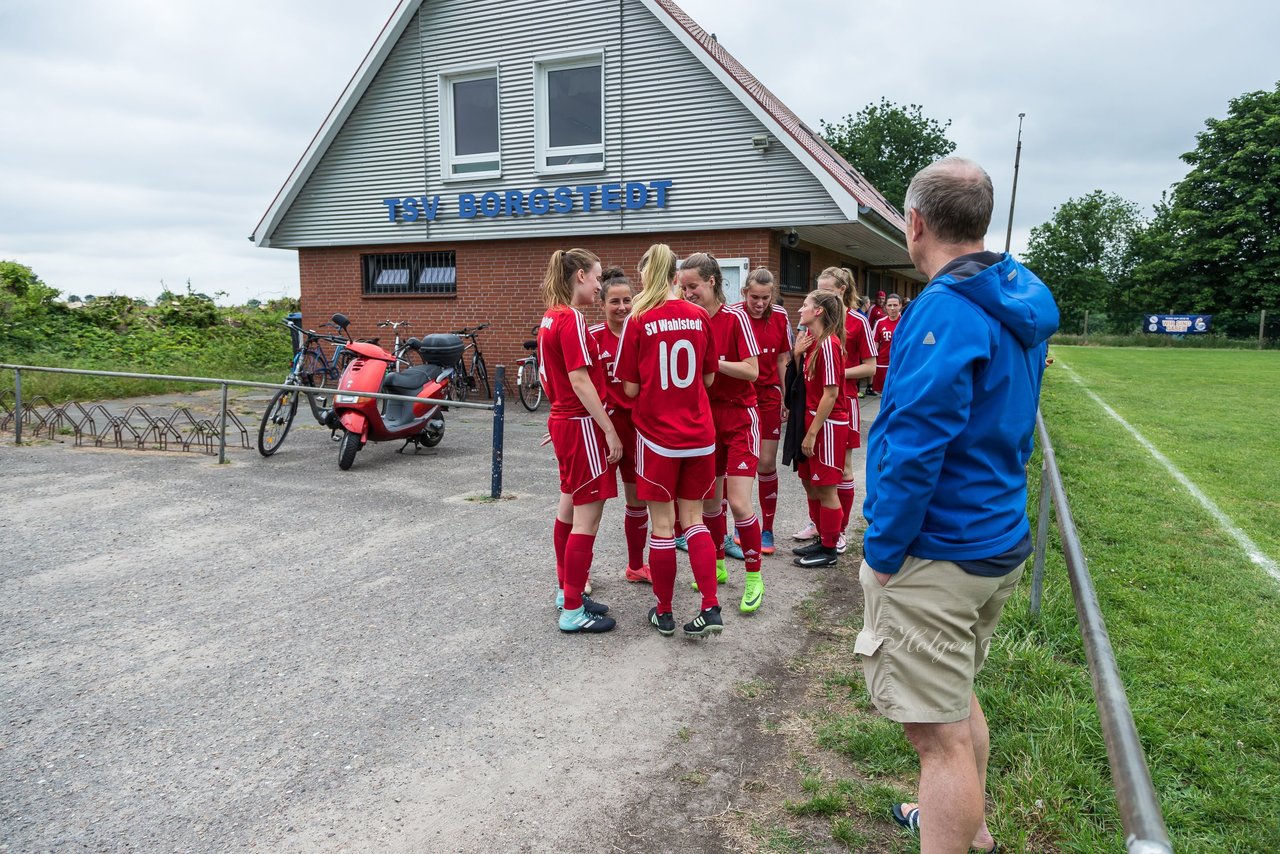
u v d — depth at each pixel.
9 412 9.55
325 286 16.06
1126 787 1.15
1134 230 69.25
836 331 4.84
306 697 3.37
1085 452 9.04
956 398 1.80
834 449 5.00
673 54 12.74
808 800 2.73
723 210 12.71
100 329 17.17
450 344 9.13
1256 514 6.37
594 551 5.52
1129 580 4.81
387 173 15.04
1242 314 45.81
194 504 6.40
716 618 3.93
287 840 2.47
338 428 8.85
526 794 2.74
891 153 52.12
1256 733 3.06
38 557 5.05
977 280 1.84
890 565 1.95
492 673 3.63
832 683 3.59
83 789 2.71
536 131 13.84
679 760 2.98
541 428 11.09
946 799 2.04
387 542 5.51
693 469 3.96
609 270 4.38
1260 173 45.72
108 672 3.54
